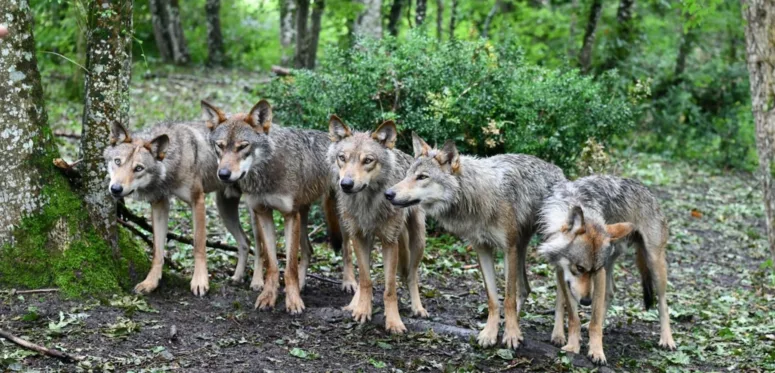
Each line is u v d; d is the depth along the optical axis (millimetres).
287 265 6527
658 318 7508
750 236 11805
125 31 6242
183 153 6449
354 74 9211
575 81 10031
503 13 18531
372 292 7070
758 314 7773
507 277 6055
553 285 8430
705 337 6945
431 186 5750
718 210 13414
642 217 6484
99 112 6180
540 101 9477
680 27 18562
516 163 6398
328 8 13477
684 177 15922
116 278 6215
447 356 5770
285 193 6504
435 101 8703
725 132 17922
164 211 6445
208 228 9133
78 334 5316
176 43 21828
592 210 5957
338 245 7414
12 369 4645
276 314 6367
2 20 5633
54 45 15805
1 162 5707
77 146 11773
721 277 9570
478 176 5938
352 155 5988
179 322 5852
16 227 5766
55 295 5742
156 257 6391
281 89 9703
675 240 11211
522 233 6520
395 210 6145
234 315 6152
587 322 7164
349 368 5344
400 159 6535
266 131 6406
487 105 9055
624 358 6168
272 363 5289
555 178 6766
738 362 6250
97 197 6191
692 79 18328
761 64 4406
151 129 6543
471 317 6895
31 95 5867
